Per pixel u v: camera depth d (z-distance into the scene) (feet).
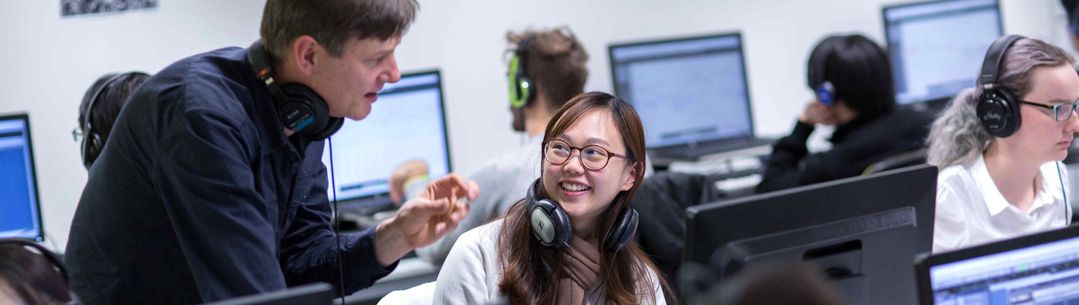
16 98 12.87
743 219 5.59
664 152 14.89
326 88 5.90
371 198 12.66
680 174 8.77
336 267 6.63
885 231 5.99
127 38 13.24
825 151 11.97
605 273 5.90
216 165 5.55
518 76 9.80
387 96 12.71
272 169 6.03
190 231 5.72
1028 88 7.19
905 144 11.66
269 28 5.84
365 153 12.62
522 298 5.74
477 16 14.96
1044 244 5.31
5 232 10.79
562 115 5.89
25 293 4.46
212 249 5.61
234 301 4.26
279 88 5.91
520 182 9.42
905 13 16.38
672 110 15.08
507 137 15.16
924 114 11.84
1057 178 7.97
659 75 15.03
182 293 6.05
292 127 5.97
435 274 10.87
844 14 17.04
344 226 12.06
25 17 12.86
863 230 5.92
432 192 6.76
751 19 16.58
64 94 13.05
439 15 14.75
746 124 15.48
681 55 15.15
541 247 5.86
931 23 16.43
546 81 9.66
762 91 16.69
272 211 6.02
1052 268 5.32
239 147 5.67
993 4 16.70
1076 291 5.38
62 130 13.05
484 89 15.02
